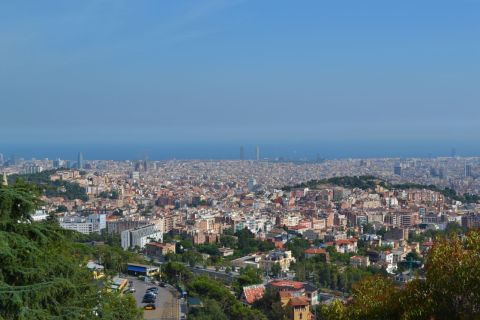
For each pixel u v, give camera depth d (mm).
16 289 23828
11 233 24797
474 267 25000
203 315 89312
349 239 193750
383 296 28625
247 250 187375
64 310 26734
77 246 32500
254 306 105875
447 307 25781
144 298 105375
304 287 112938
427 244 175625
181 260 164125
